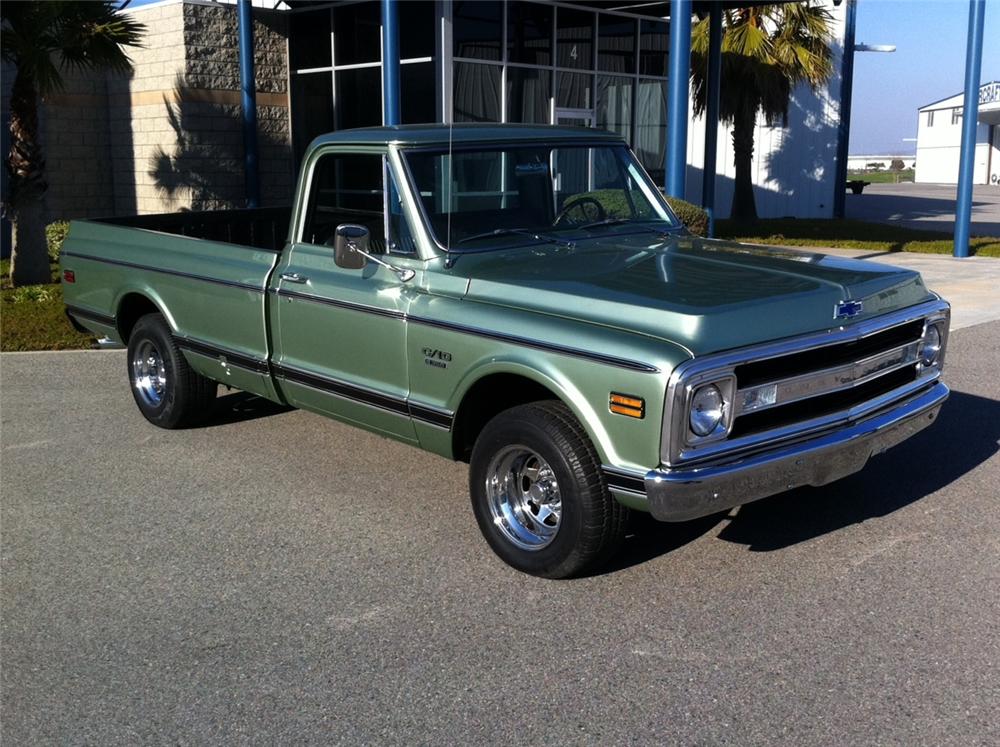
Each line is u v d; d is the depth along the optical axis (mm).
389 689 3766
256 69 19156
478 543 5125
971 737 3387
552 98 18938
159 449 6734
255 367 6074
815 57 23016
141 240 7051
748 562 4832
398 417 5188
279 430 7141
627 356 4074
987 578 4625
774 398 4281
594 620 4273
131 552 5066
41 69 12344
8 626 4305
